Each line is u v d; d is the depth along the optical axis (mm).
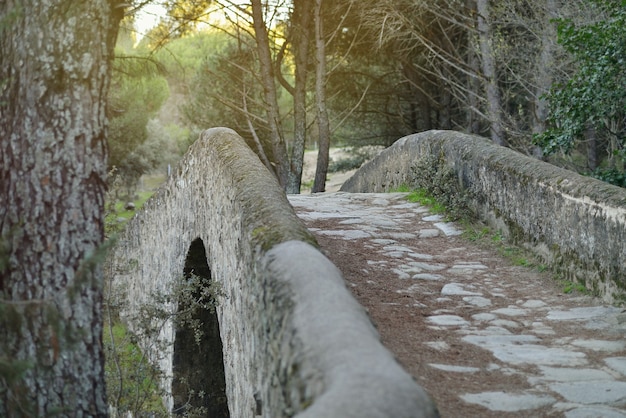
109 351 8500
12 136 4289
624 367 4867
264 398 4246
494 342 5398
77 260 4336
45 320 4246
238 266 6055
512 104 20891
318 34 17906
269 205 5641
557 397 4336
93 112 4418
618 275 6293
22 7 4254
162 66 9352
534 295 6777
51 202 4281
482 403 4215
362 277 7180
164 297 8172
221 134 8312
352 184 16344
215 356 10008
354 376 2617
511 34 16828
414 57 21953
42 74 4270
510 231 8422
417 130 24766
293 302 3674
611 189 6648
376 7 18250
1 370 3701
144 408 8312
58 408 3984
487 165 9078
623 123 13008
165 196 10727
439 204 10242
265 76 17984
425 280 7195
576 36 9258
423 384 4477
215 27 17797
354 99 24203
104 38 4469
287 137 30109
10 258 4234
